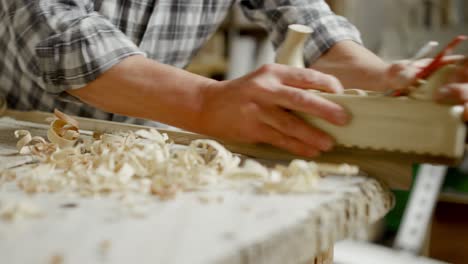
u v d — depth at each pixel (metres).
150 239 0.30
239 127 0.54
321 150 0.53
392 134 0.48
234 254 0.28
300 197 0.40
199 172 0.45
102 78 0.58
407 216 1.20
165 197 0.39
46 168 0.47
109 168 0.46
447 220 1.45
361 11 1.67
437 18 1.54
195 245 0.29
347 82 0.74
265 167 0.50
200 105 0.55
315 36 0.80
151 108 0.57
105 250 0.28
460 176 1.33
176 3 0.88
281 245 0.31
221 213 0.35
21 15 0.66
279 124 0.52
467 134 0.50
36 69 0.65
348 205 0.40
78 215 0.34
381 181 0.49
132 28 0.86
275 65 0.55
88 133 0.69
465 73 0.48
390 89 0.51
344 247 1.07
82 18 0.61
